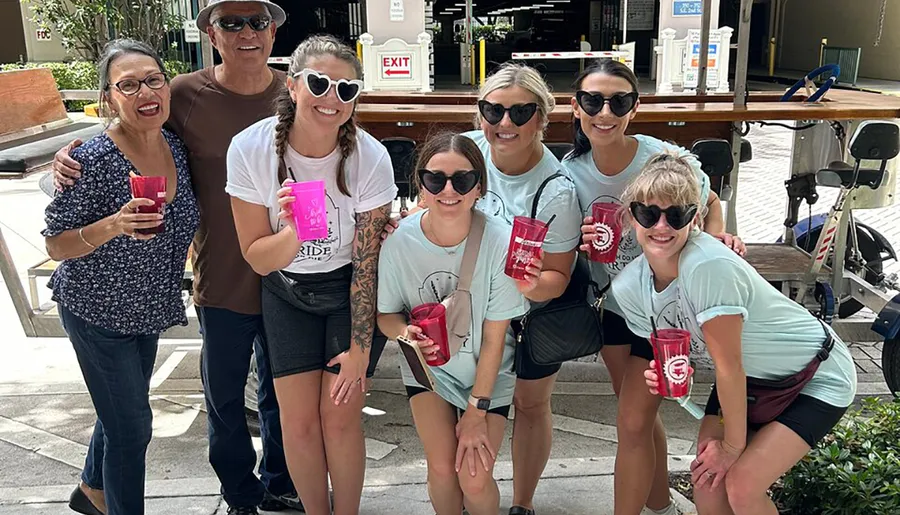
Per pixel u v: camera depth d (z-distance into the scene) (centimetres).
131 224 240
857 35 2433
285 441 284
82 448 404
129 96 253
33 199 966
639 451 283
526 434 307
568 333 276
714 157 442
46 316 448
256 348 325
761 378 250
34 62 1666
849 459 302
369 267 267
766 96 545
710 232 293
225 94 292
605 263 278
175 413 446
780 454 242
